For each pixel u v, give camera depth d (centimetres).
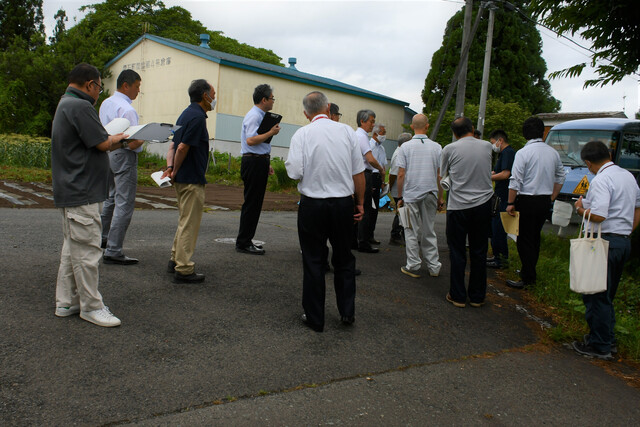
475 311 467
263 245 646
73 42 2878
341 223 369
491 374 333
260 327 366
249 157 557
